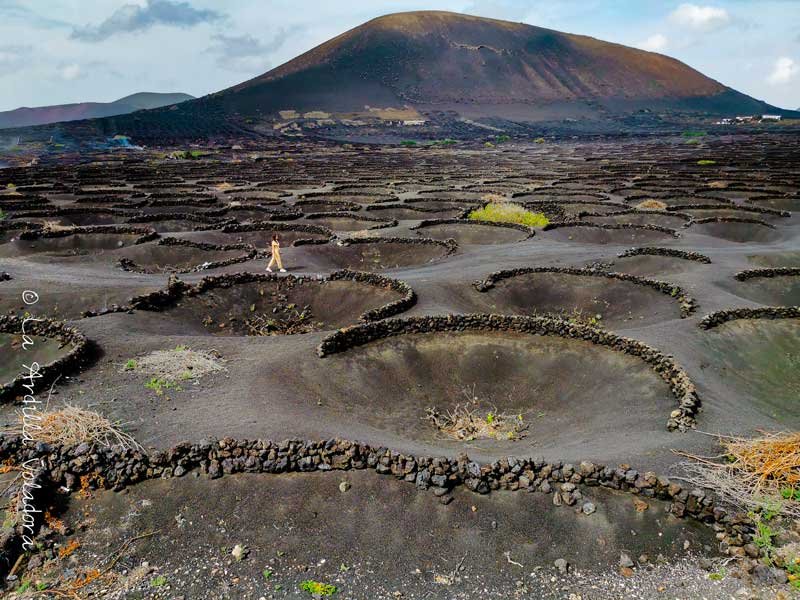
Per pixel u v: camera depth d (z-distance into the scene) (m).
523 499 12.73
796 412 17.58
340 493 12.90
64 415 14.29
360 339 20.48
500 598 10.71
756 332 22.42
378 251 38.56
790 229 46.50
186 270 32.31
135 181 77.44
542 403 18.83
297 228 44.53
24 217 50.53
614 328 25.72
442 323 21.69
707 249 37.91
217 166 100.00
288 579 11.06
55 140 156.50
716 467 13.33
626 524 12.11
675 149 130.25
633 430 15.52
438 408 18.66
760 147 123.19
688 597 10.54
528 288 29.41
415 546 11.80
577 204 59.12
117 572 11.22
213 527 12.20
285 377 18.06
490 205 52.47
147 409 15.82
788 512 11.88
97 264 34.12
